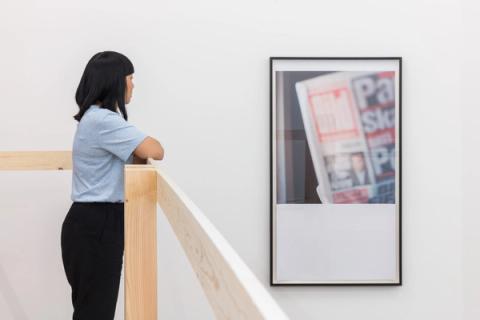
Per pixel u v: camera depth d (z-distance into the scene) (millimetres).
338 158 2779
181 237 1046
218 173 2770
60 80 2732
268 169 2785
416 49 2799
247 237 2777
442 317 2801
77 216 2021
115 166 2061
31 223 2744
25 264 2740
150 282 1528
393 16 2799
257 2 2779
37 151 2518
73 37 2732
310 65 2771
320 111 2771
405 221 2809
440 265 2807
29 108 2723
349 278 2781
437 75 2803
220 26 2771
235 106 2775
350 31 2791
